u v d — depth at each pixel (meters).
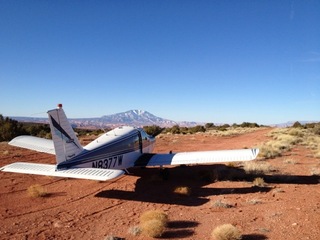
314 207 8.37
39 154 18.67
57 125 9.56
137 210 8.54
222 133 39.16
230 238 6.22
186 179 12.52
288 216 7.70
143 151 13.66
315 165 14.78
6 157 17.17
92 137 33.41
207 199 9.52
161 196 9.99
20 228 7.25
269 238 6.40
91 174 8.67
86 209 8.68
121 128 13.07
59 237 6.72
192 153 12.38
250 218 7.63
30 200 9.55
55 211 8.52
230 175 12.49
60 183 11.76
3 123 31.59
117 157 11.75
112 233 6.88
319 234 6.55
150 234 6.58
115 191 10.64
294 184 11.20
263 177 12.41
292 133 31.91
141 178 12.71
